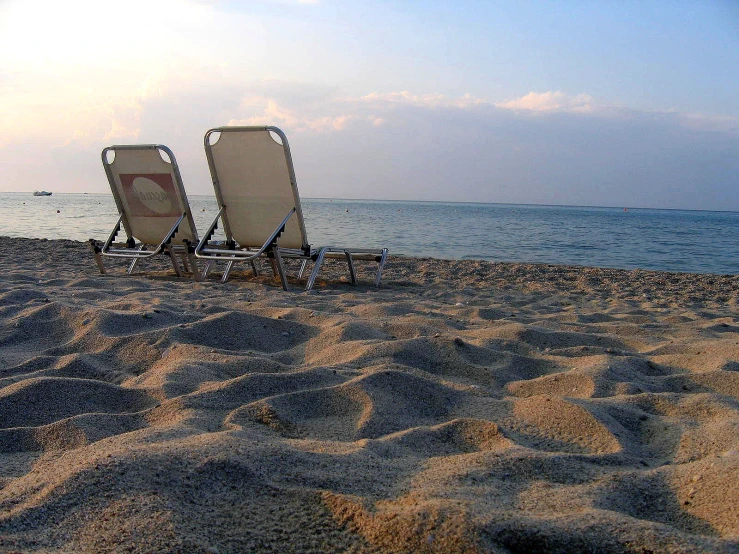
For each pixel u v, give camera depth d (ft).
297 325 11.87
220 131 18.02
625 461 6.09
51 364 9.50
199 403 7.41
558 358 10.37
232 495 4.87
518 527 4.26
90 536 4.20
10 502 4.66
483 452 5.98
